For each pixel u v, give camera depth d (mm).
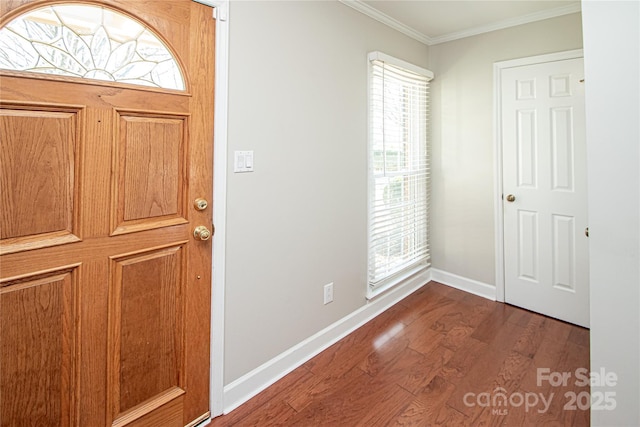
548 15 2422
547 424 1497
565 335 2258
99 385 1221
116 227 1229
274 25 1710
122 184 1234
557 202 2465
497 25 2645
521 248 2664
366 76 2359
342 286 2271
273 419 1557
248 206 1655
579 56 2311
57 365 1129
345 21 2160
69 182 1119
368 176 2439
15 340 1044
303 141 1917
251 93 1624
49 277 1099
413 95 2928
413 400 1660
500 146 2721
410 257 2994
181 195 1406
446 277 3174
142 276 1312
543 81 2473
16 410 1056
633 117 1041
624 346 1100
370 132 2422
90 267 1177
